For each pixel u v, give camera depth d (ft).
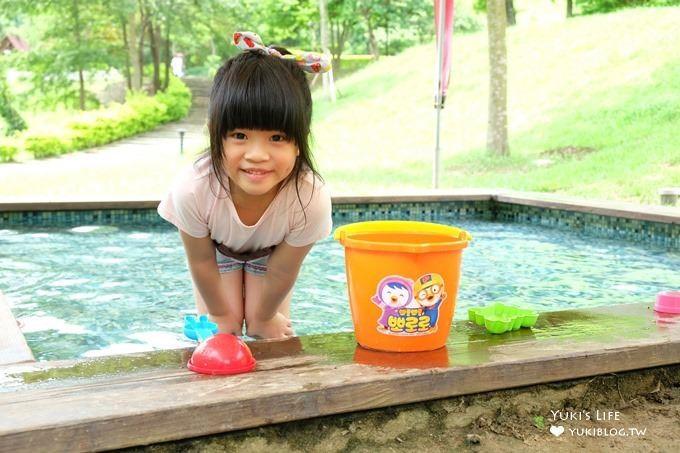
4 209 20.34
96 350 9.20
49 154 47.73
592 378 6.39
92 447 4.72
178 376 5.57
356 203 23.31
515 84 48.14
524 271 14.93
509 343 6.47
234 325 8.68
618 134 36.40
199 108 72.84
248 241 7.84
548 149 37.24
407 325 6.09
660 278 14.23
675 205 22.63
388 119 49.19
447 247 5.96
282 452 5.35
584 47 49.65
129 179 34.22
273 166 6.22
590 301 12.30
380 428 5.66
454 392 5.79
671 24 48.21
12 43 86.28
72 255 16.21
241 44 6.58
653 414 6.23
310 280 13.89
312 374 5.61
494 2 37.88
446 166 37.27
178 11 69.87
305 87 6.65
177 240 18.56
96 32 69.87
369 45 84.53
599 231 20.54
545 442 5.65
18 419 4.67
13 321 8.48
